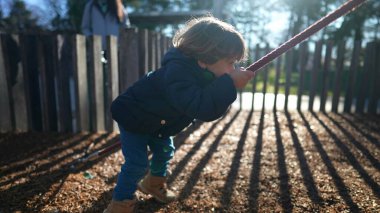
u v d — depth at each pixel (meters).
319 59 6.33
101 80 4.68
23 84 4.57
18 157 3.56
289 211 2.44
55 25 15.83
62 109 4.57
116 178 3.00
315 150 3.88
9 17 16.53
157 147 2.42
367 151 3.88
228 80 1.81
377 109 7.12
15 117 4.59
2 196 2.63
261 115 5.96
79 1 14.07
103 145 4.01
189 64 1.88
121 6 5.31
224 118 5.70
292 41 1.92
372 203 2.55
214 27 1.84
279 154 3.71
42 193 2.68
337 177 3.06
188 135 4.50
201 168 3.26
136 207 2.50
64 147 3.92
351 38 15.39
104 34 5.15
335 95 6.43
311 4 18.08
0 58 4.42
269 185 2.88
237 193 2.73
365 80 6.39
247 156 3.64
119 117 2.13
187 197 2.66
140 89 2.08
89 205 2.51
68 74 4.62
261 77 18.69
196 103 1.78
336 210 2.45
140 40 4.66
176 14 9.47
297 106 6.55
